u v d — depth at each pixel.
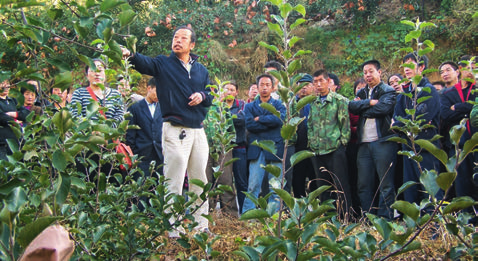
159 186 2.88
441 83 6.36
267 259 1.97
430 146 1.89
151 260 2.74
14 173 1.81
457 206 1.86
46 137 1.60
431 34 11.33
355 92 6.48
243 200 5.75
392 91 4.94
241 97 11.34
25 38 1.74
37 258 1.20
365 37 11.98
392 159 4.86
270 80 5.49
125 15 1.78
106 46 1.81
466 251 2.12
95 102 1.97
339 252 2.02
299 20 2.08
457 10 11.16
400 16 12.25
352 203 5.54
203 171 4.08
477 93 4.84
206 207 4.00
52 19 1.74
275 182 2.06
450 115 4.86
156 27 11.92
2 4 1.65
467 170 4.51
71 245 1.30
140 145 5.07
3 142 4.22
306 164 5.70
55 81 1.70
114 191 2.96
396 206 1.83
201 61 11.59
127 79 4.13
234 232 4.37
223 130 3.73
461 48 10.85
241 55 12.07
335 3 12.31
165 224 2.75
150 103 5.29
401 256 3.21
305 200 2.04
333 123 5.14
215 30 12.66
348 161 5.52
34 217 2.03
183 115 3.88
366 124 5.02
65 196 1.57
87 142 1.73
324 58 11.78
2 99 4.30
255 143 2.09
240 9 12.65
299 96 5.59
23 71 1.68
